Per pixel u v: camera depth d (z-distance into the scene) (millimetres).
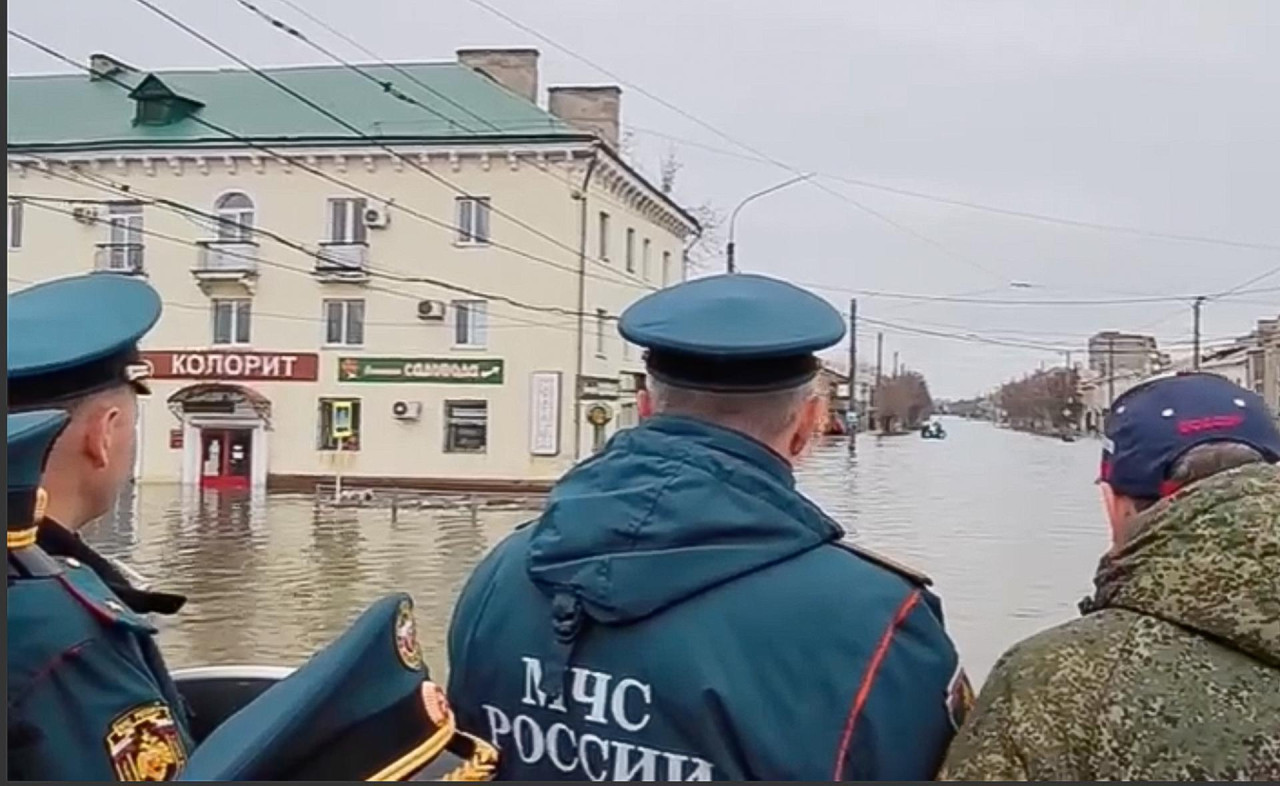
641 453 1470
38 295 1709
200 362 25891
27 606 1390
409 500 23062
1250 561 1259
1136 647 1283
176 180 25484
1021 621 7664
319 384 25953
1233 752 1207
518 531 1688
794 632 1374
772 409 1480
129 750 1398
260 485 25938
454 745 1347
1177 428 1419
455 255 25531
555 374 25359
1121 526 1481
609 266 26328
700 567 1395
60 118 25422
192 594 11047
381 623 1302
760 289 1568
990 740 1310
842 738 1343
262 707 1277
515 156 25094
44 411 1526
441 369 25656
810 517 1474
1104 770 1244
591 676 1414
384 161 25438
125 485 1729
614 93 26484
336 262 25547
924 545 11695
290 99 26094
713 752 1339
